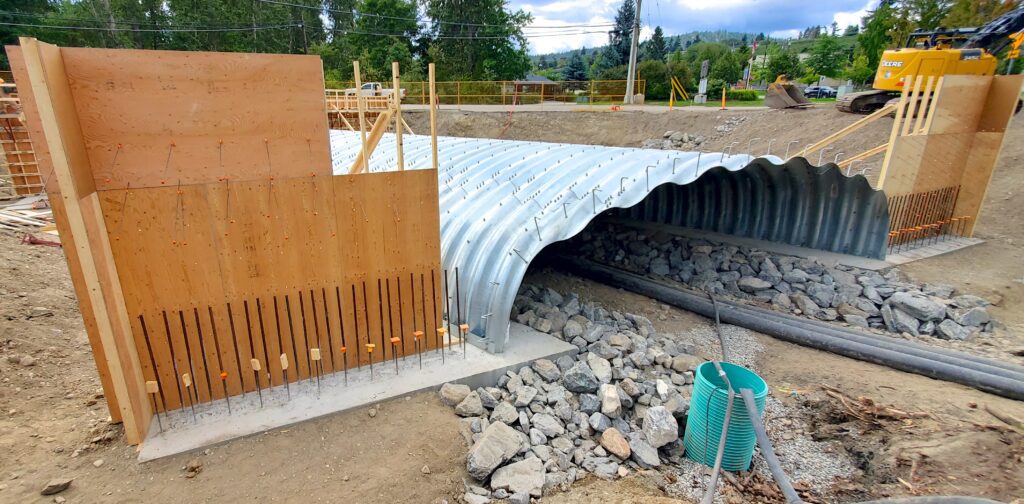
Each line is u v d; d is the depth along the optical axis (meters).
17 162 12.97
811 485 4.60
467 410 4.92
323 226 4.94
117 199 4.08
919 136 9.43
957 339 7.07
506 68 55.06
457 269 6.07
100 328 3.89
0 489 3.79
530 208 6.68
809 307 7.90
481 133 30.03
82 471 4.04
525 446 4.61
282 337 5.01
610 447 4.70
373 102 24.33
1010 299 8.12
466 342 6.12
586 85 40.69
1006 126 10.18
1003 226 11.28
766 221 10.38
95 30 41.91
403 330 5.66
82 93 3.81
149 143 4.11
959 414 5.23
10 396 4.88
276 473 4.11
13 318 6.21
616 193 6.66
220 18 46.38
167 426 4.51
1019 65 18.06
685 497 4.38
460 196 7.99
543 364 5.69
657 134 24.75
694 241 10.07
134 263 4.25
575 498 4.20
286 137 4.57
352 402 4.90
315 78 4.55
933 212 10.47
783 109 22.72
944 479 4.26
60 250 9.20
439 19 54.28
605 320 7.06
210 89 4.20
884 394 5.69
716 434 4.58
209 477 4.04
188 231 4.40
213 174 4.38
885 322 7.56
